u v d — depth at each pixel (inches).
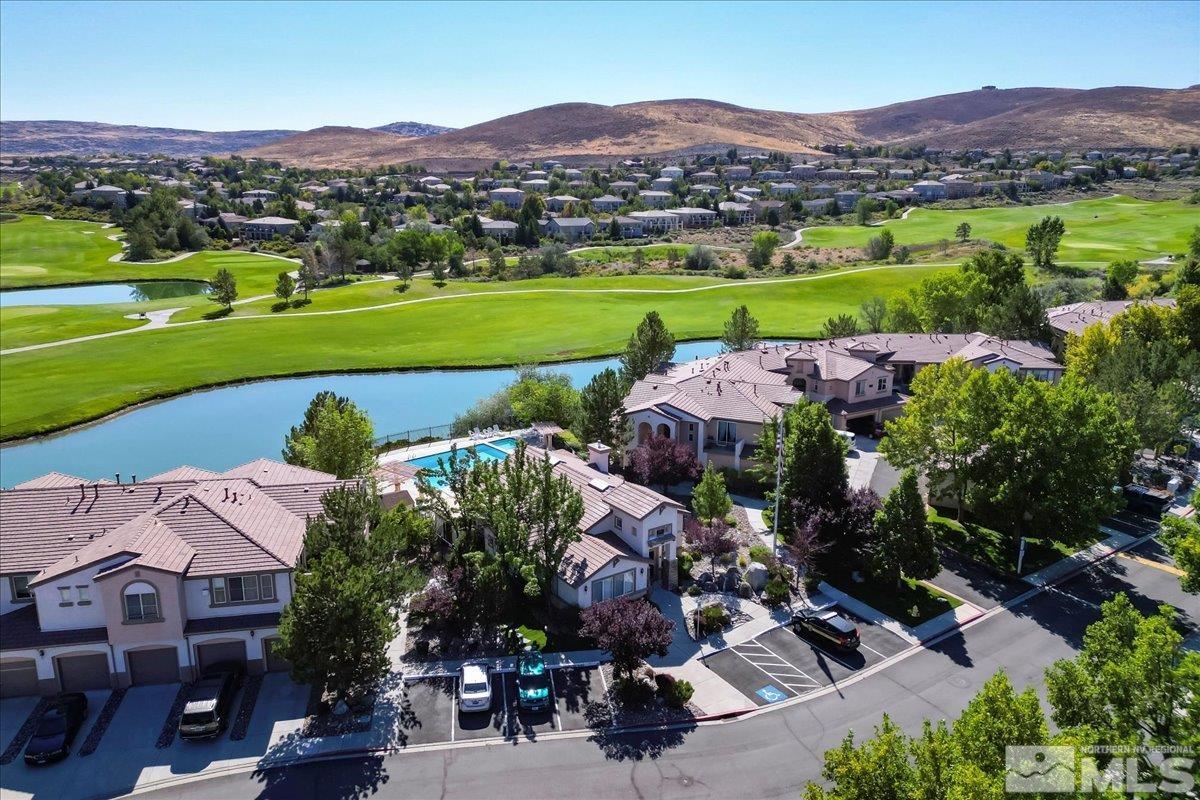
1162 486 2289.6
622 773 1223.5
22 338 4749.0
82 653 1384.1
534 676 1396.4
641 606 1440.7
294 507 1670.8
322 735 1299.2
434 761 1245.7
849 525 1857.8
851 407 2763.3
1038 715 897.5
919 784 866.1
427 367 4131.4
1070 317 3513.8
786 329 4768.7
